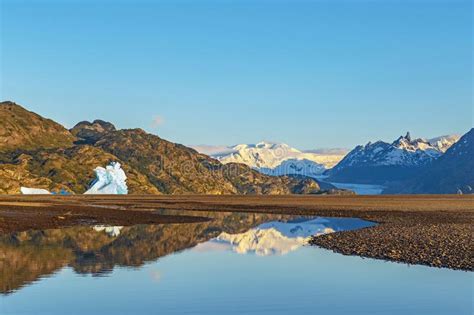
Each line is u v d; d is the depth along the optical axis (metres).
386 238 52.84
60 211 101.19
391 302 28.02
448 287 31.05
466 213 97.75
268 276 35.09
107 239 56.91
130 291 30.73
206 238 59.75
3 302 28.16
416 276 34.16
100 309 26.88
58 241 54.16
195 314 26.05
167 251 48.09
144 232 65.12
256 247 51.19
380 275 34.69
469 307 27.03
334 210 117.50
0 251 46.09
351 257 42.66
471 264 37.38
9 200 157.88
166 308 27.08
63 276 34.94
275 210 120.25
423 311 26.34
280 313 26.16
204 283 32.97
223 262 41.41
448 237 51.88
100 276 35.09
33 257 42.97
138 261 41.78
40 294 29.86
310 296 29.50
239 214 106.25
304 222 84.56
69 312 26.27
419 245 46.69
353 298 28.94
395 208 121.81
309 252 46.50
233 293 30.28
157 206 135.75
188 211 114.56
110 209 114.69
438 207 125.00
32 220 77.62
